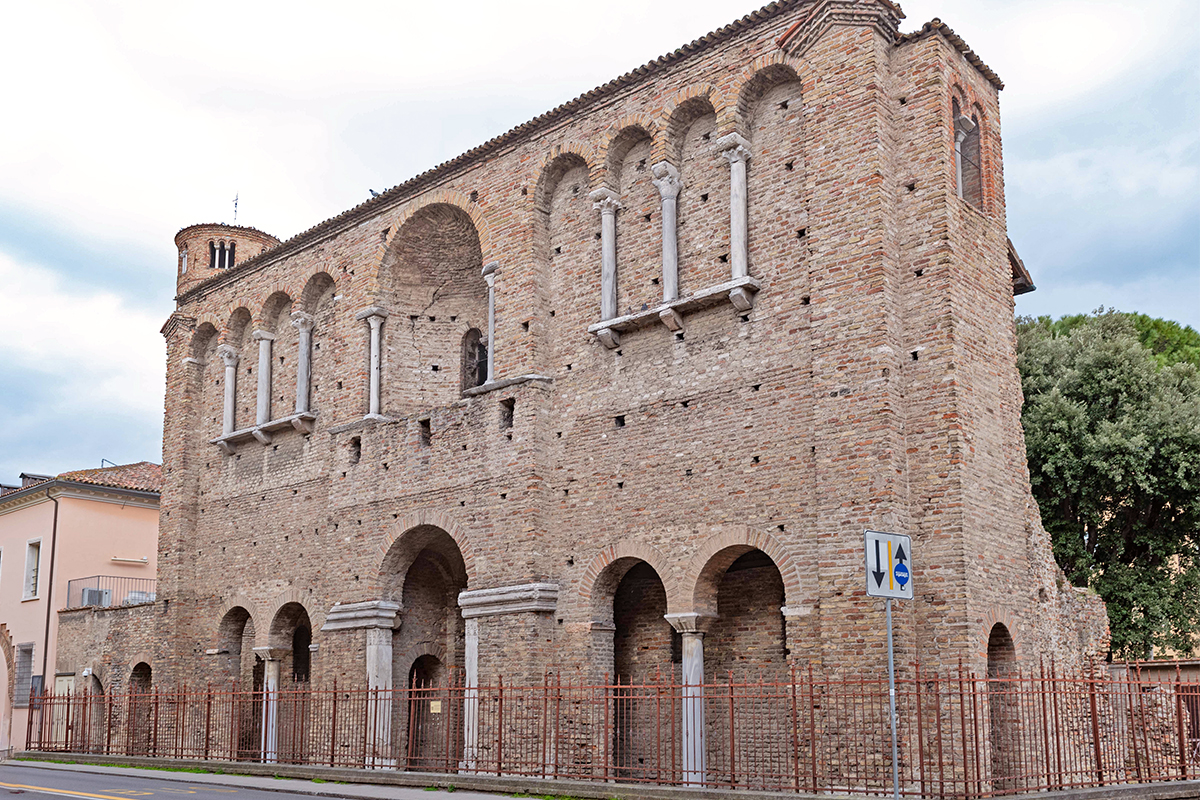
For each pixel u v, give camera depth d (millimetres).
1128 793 20219
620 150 29500
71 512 51000
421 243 34938
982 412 23750
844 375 23562
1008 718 22750
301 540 35844
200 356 42562
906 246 24031
